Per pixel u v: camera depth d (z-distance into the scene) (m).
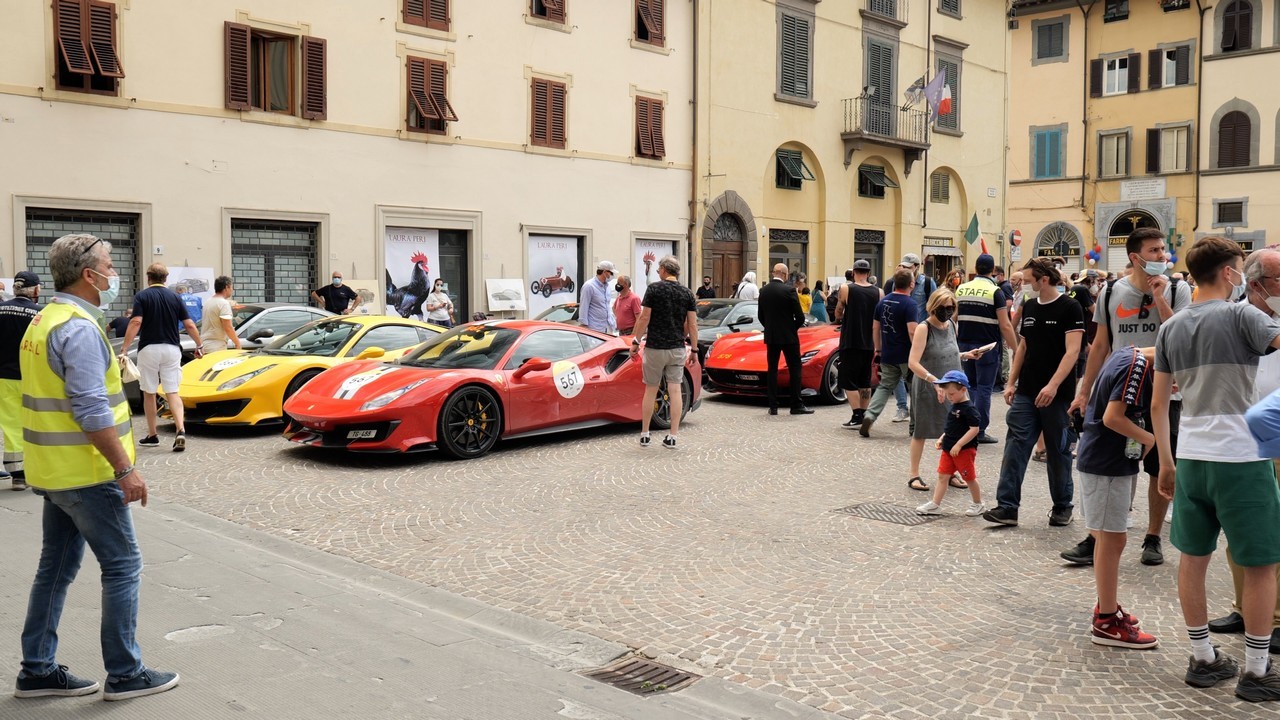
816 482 8.38
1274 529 3.89
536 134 21.55
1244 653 4.47
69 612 4.82
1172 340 4.12
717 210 25.22
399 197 19.48
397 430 8.80
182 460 9.13
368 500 7.62
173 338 9.70
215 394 10.29
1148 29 39.06
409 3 19.39
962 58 32.50
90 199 15.70
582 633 4.85
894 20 29.47
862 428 10.66
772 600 5.31
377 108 19.11
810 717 3.89
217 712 3.75
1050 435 6.76
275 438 10.40
